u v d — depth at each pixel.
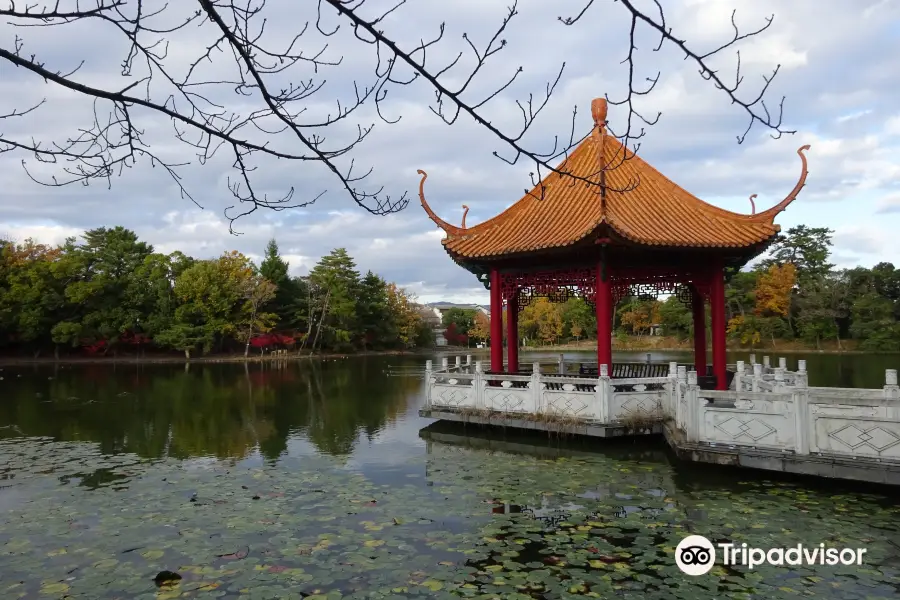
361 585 7.32
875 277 62.38
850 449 10.37
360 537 8.90
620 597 6.91
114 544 8.87
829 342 63.28
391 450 15.32
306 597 7.03
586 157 19.73
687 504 10.16
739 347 66.75
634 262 17.19
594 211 17.67
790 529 8.88
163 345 59.69
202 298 59.78
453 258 18.64
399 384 34.34
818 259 71.75
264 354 66.19
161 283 60.16
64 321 55.88
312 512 10.18
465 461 13.79
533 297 20.11
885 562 7.75
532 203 19.14
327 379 38.00
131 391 31.05
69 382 36.16
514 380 16.22
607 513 9.83
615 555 8.12
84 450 16.05
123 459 14.87
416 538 8.84
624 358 53.62
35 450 16.08
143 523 9.82
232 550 8.52
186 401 26.66
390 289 82.56
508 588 7.16
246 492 11.56
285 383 35.22
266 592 7.18
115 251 59.53
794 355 58.53
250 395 28.95
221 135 4.37
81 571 7.89
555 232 17.17
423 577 7.50
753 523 9.15
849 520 9.20
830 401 12.34
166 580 7.57
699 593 6.97
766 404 13.09
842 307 61.91
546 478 12.05
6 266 55.34
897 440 9.96
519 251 16.52
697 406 12.09
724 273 18.44
